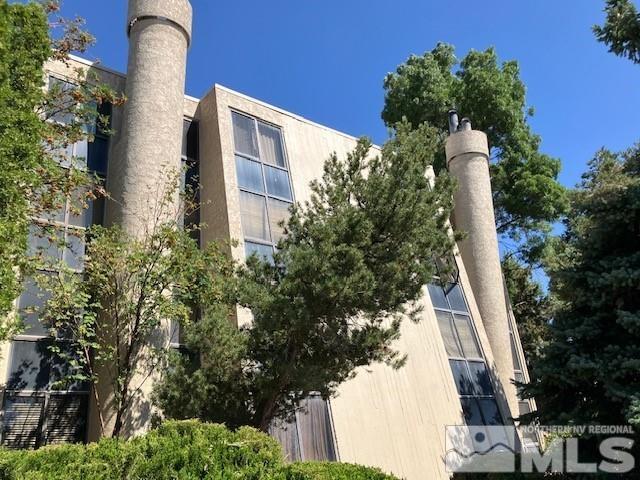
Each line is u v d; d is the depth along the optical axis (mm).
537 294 26766
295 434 11031
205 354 8172
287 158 15344
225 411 8164
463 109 28547
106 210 11633
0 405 8875
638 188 10648
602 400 9930
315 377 7984
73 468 4949
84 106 10320
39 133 7273
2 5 6785
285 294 7957
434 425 13508
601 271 10547
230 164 13406
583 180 22500
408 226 8391
